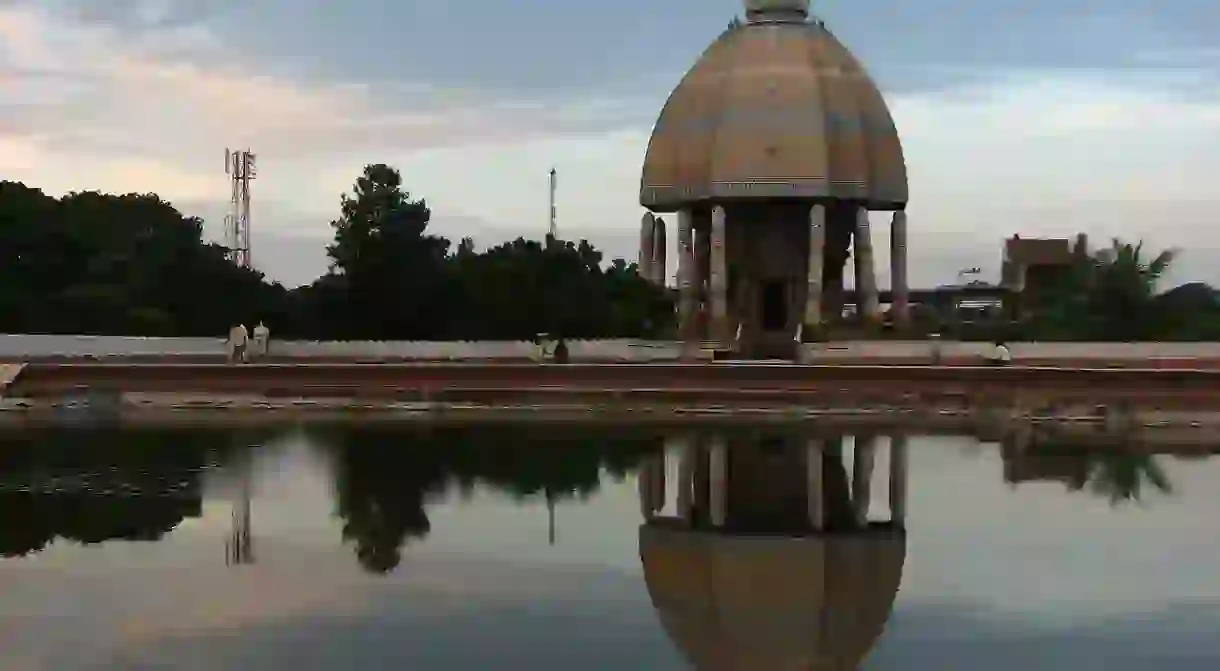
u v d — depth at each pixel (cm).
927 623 1706
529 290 6022
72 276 6078
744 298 6800
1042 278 8969
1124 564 2036
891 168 6831
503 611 1730
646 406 4072
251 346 5203
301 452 3173
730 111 6606
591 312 6059
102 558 2027
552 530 2269
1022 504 2552
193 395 4231
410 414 3956
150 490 2633
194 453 3152
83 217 6669
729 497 2598
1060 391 4134
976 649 1597
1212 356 5019
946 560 2066
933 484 2767
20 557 2027
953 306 9062
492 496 2584
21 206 6144
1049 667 1526
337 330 5972
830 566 2022
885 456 3164
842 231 6900
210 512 2403
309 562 2008
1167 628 1684
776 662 1540
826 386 4281
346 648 1563
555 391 4206
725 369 4409
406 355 5319
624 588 1859
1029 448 3309
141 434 3519
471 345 5372
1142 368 4697
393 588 1845
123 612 1714
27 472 2836
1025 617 1739
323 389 4288
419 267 6012
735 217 6769
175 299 5981
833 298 6931
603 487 2708
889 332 6059
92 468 2900
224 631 1623
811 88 6606
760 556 2086
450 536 2206
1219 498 2627
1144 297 6009
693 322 6550
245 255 7594
